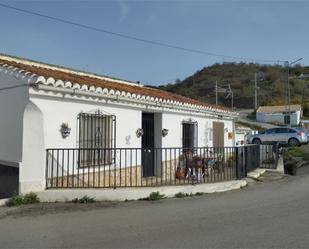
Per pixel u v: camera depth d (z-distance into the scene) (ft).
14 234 20.79
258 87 282.15
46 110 29.60
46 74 29.91
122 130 36.99
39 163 29.37
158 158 42.52
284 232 19.98
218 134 58.65
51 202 28.84
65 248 18.25
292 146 96.32
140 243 18.70
